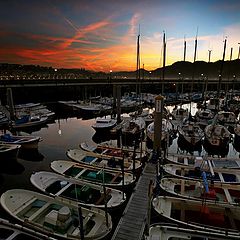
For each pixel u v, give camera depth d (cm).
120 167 1881
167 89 10619
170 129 3092
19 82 5197
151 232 1079
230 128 3878
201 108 5391
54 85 5853
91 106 5750
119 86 4575
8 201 1354
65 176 1647
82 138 3509
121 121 4006
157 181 1438
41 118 4200
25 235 1083
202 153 2834
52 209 1327
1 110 4741
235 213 1285
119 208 1370
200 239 1067
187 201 1332
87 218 1214
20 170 2280
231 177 1750
